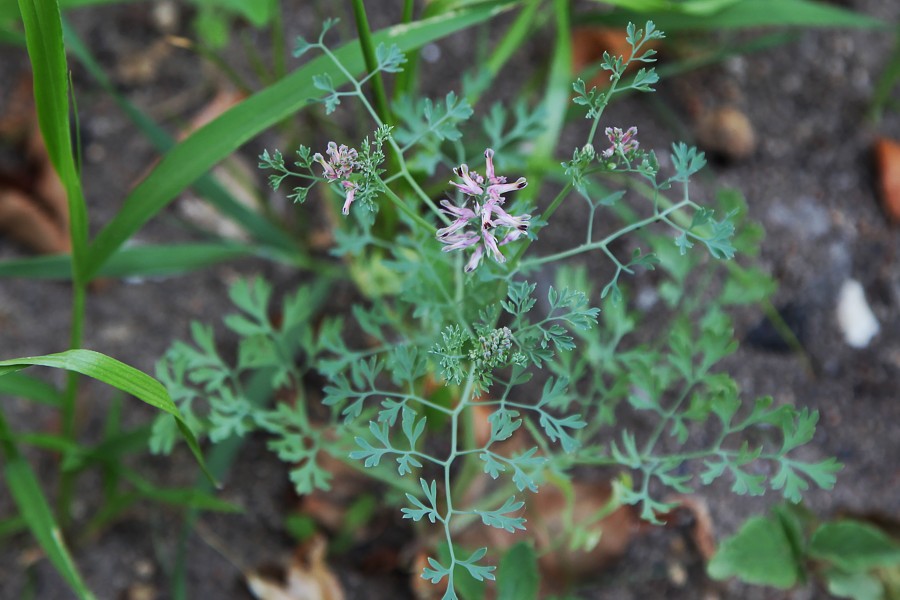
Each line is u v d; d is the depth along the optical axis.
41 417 0.45
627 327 0.38
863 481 0.45
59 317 0.48
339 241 0.37
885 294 0.49
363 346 0.46
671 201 0.49
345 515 0.44
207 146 0.36
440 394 0.40
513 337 0.32
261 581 0.43
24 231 0.49
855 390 0.47
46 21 0.33
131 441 0.40
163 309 0.48
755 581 0.39
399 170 0.37
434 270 0.36
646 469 0.36
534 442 0.44
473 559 0.32
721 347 0.37
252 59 0.48
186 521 0.43
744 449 0.35
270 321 0.47
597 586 0.43
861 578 0.41
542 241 0.48
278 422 0.44
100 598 0.43
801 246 0.49
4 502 0.44
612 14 0.45
